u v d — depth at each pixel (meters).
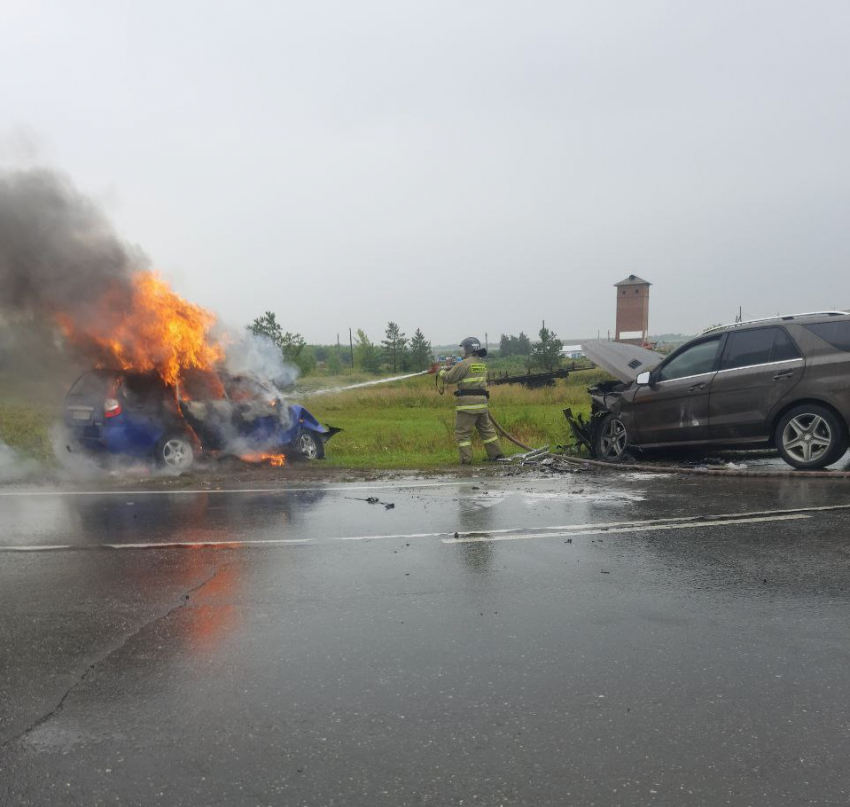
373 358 49.50
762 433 8.72
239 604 4.32
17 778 2.57
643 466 9.44
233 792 2.48
